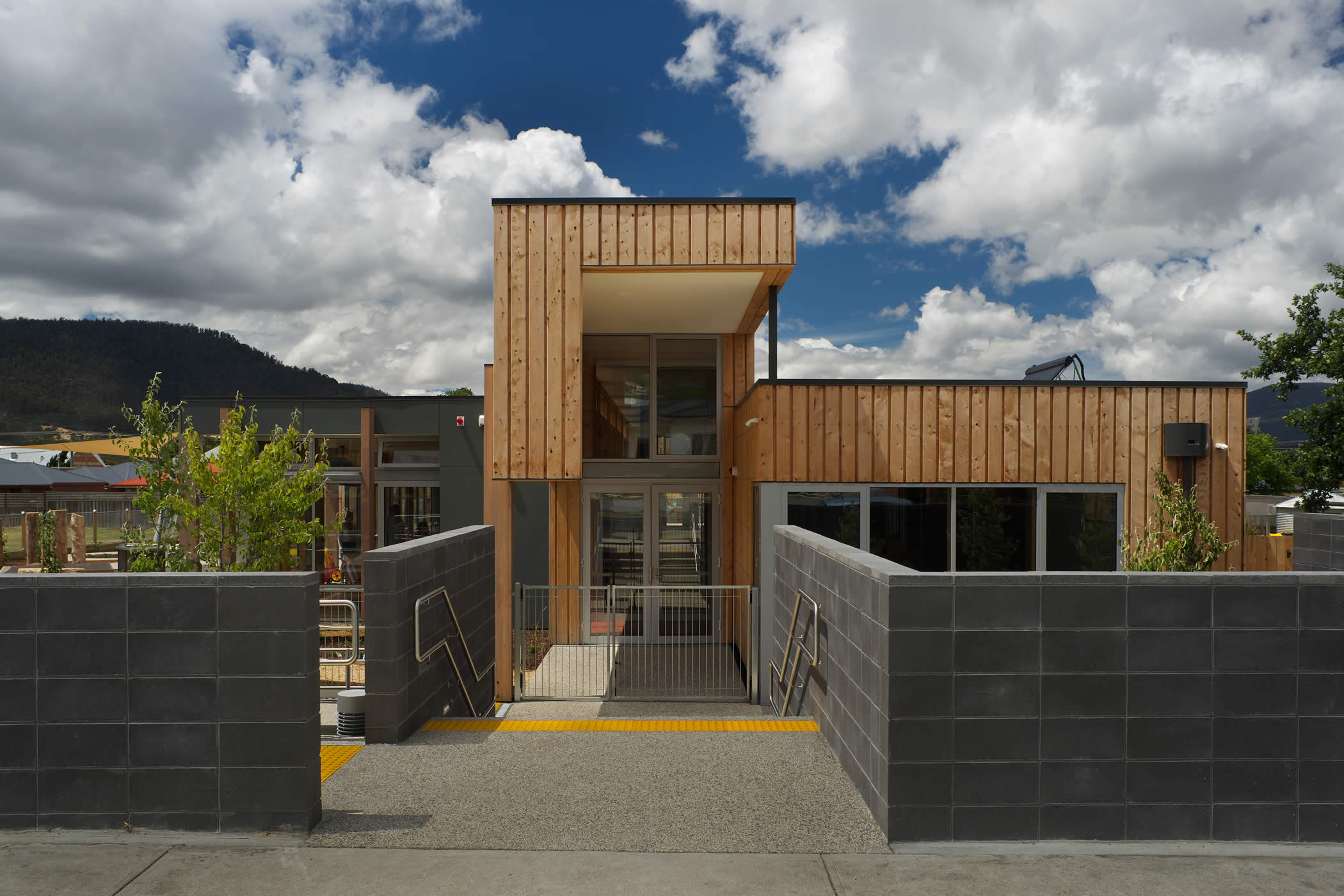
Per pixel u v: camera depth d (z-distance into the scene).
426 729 5.54
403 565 5.22
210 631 3.64
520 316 8.12
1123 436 8.84
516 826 3.81
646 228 8.16
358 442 15.78
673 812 3.98
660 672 9.77
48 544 15.20
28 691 3.64
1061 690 3.59
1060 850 3.54
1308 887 3.25
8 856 3.45
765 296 9.50
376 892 3.19
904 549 8.74
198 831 3.66
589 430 11.98
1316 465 14.48
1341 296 14.27
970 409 8.78
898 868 3.39
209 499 7.98
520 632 8.26
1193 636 3.61
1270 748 3.62
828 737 5.12
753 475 9.23
